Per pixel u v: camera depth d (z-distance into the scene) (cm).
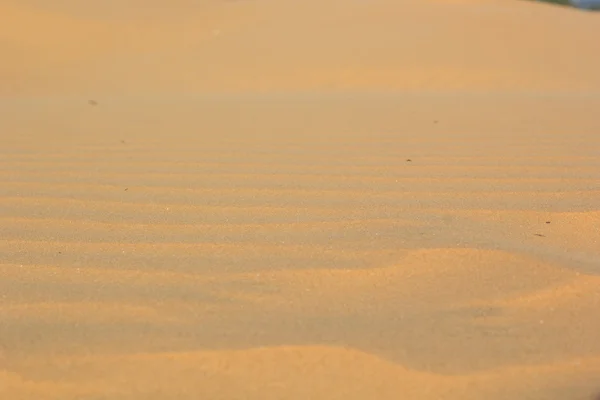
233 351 201
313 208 336
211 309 227
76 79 1156
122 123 655
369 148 495
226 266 262
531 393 182
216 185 387
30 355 202
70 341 208
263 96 916
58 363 197
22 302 234
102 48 1465
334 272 254
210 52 1332
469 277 247
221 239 293
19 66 1263
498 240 283
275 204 345
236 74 1150
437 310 225
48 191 381
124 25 1688
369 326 215
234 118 677
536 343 206
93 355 201
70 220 325
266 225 310
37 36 1499
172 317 222
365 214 323
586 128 578
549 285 241
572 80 1034
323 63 1193
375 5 1694
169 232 304
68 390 185
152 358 198
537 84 1003
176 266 263
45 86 1091
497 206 336
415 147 498
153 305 230
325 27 1473
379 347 204
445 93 923
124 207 346
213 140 540
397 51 1238
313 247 279
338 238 288
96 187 389
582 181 388
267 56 1270
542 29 1418
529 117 650
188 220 321
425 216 318
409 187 376
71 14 1720
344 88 1012
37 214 337
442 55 1199
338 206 338
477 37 1323
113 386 186
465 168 423
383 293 237
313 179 397
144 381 188
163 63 1273
